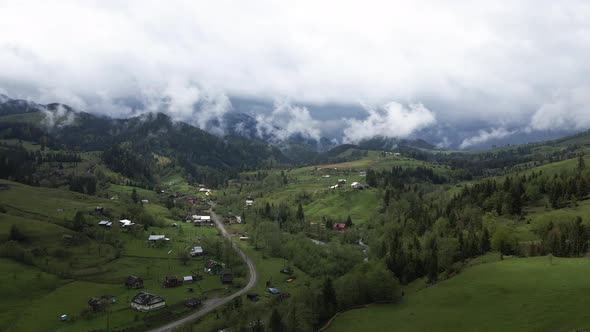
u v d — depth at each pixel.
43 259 166.50
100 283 159.12
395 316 110.00
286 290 161.75
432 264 135.88
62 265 163.88
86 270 166.50
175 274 175.38
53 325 123.81
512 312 91.69
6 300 133.38
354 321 113.06
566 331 75.00
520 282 106.94
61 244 181.50
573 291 92.62
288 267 188.50
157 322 130.50
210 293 157.50
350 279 129.62
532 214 192.25
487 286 110.31
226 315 129.12
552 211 184.62
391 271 142.38
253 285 168.00
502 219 189.38
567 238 132.62
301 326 107.38
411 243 170.25
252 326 114.62
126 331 123.69
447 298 111.12
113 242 197.88
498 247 142.00
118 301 144.00
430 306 109.75
